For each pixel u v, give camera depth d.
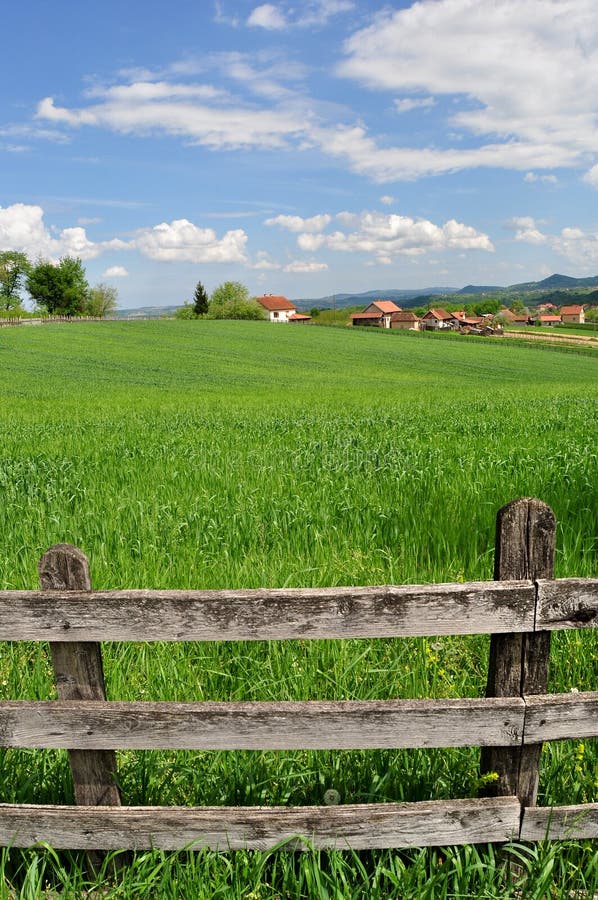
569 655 3.75
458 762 2.97
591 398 22.89
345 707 2.35
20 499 7.22
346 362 63.12
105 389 36.28
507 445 10.27
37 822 2.47
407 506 6.24
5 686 3.57
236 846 2.45
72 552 2.31
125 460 9.66
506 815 2.47
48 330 80.44
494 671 2.42
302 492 7.18
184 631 2.31
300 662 3.72
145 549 5.20
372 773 2.92
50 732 2.38
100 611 2.29
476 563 4.94
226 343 76.12
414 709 2.35
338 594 2.28
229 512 6.30
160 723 2.36
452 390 34.78
